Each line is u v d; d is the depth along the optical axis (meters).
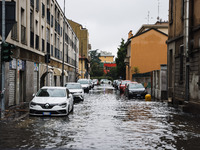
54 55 30.53
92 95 28.44
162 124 10.04
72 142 6.97
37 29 22.25
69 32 44.22
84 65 73.00
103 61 151.88
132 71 44.03
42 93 13.21
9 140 7.12
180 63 17.08
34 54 21.19
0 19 12.53
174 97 18.33
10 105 15.77
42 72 24.30
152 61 43.91
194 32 14.30
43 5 24.50
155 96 26.27
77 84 23.05
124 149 6.37
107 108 15.47
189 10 14.82
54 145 6.62
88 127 9.23
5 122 10.14
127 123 10.18
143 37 44.09
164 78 23.05
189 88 14.95
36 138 7.39
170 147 6.63
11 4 12.55
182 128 9.24
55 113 11.83
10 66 15.29
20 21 17.20
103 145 6.71
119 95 28.64
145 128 9.16
